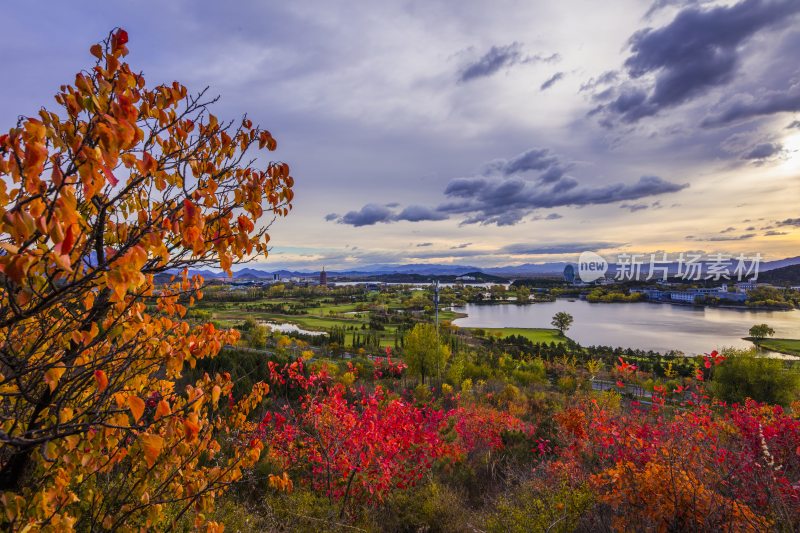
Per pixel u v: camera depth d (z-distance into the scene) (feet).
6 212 3.97
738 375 101.50
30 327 7.13
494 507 20.66
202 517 9.61
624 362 23.24
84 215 6.94
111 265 5.09
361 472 20.83
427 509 20.24
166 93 7.08
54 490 6.46
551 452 29.30
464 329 343.26
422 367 112.47
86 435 6.92
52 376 5.55
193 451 9.77
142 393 8.81
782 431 17.63
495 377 135.44
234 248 8.05
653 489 14.34
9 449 6.55
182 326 9.34
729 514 13.05
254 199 8.46
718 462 15.92
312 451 21.93
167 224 6.10
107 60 5.29
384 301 561.84
